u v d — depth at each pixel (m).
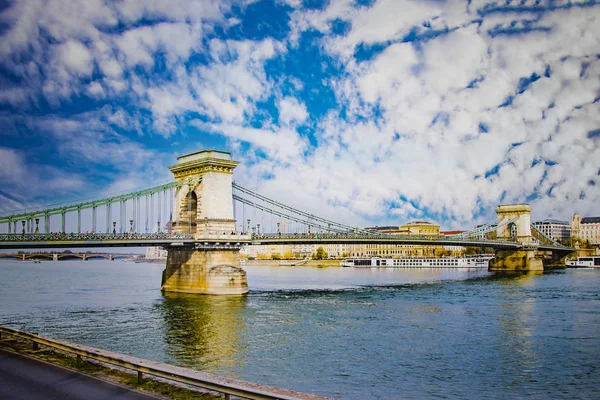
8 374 29.02
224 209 94.44
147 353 47.03
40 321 63.25
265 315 68.81
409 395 36.72
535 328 60.56
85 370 29.95
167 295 92.31
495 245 177.00
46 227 73.69
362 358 46.34
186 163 97.38
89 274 188.50
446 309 76.12
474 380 40.38
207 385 23.70
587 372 42.66
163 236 88.19
